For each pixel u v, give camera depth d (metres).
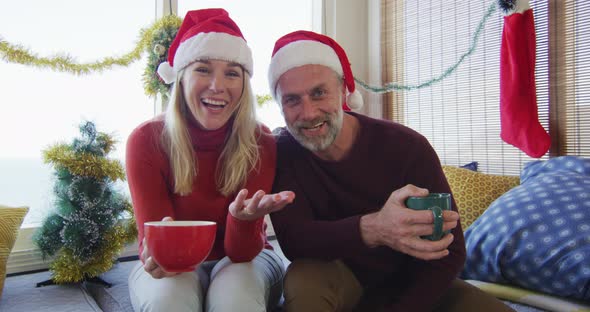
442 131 2.50
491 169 2.26
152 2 2.09
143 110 2.03
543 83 2.02
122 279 1.59
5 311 1.24
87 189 1.52
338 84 1.09
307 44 1.07
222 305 0.91
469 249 1.41
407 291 0.97
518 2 1.97
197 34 1.09
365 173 1.09
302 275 0.99
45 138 1.81
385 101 2.83
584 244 1.17
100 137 1.61
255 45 2.43
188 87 1.09
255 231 1.01
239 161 1.13
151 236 0.77
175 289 0.91
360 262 1.09
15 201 1.77
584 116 1.89
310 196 1.12
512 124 1.95
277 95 1.12
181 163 1.12
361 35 2.92
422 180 1.05
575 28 1.92
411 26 2.67
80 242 1.47
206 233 0.77
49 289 1.46
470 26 2.36
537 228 1.27
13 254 1.67
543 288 1.23
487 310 0.97
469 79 2.36
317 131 1.05
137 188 1.08
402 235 0.80
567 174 1.47
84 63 1.78
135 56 1.85
